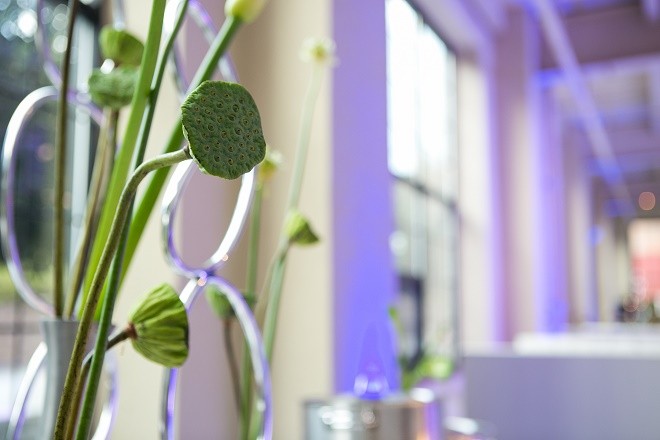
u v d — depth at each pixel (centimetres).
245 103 39
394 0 476
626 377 262
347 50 285
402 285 481
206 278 60
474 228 596
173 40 53
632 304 1134
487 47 619
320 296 257
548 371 274
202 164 37
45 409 53
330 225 260
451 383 453
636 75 938
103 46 65
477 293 589
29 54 246
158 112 188
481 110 602
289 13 273
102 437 67
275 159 93
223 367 223
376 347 292
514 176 641
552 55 727
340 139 274
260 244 261
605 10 724
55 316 56
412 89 507
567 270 1066
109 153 63
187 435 205
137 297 195
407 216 494
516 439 275
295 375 257
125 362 190
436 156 560
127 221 45
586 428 266
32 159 251
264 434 63
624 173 1578
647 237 2219
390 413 124
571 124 1146
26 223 249
